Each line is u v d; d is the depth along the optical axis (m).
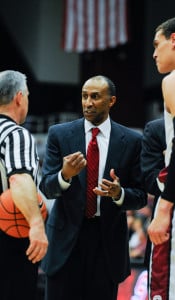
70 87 21.23
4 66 21.33
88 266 5.82
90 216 5.83
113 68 21.12
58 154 5.98
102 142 5.95
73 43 16.55
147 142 5.38
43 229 4.70
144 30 20.83
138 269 7.23
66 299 5.80
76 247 5.82
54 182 5.60
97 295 5.82
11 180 4.78
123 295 7.02
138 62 21.09
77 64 21.19
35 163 4.95
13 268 5.00
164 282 4.55
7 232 4.92
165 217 4.22
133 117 21.22
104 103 5.85
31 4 20.78
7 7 21.28
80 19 16.55
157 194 5.13
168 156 4.65
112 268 5.82
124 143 5.97
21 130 5.04
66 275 5.79
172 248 4.51
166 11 19.72
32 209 4.70
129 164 5.96
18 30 21.17
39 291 7.55
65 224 5.84
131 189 5.84
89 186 5.82
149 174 5.25
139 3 20.78
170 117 4.58
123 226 6.03
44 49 20.66
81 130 6.00
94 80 5.88
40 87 20.92
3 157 5.00
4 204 4.87
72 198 5.79
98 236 5.84
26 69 21.08
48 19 20.62
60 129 6.06
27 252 4.66
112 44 16.39
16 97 5.29
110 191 5.56
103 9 16.47
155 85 20.52
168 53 4.85
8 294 5.00
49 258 5.86
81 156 5.36
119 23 16.38
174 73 4.45
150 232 4.25
